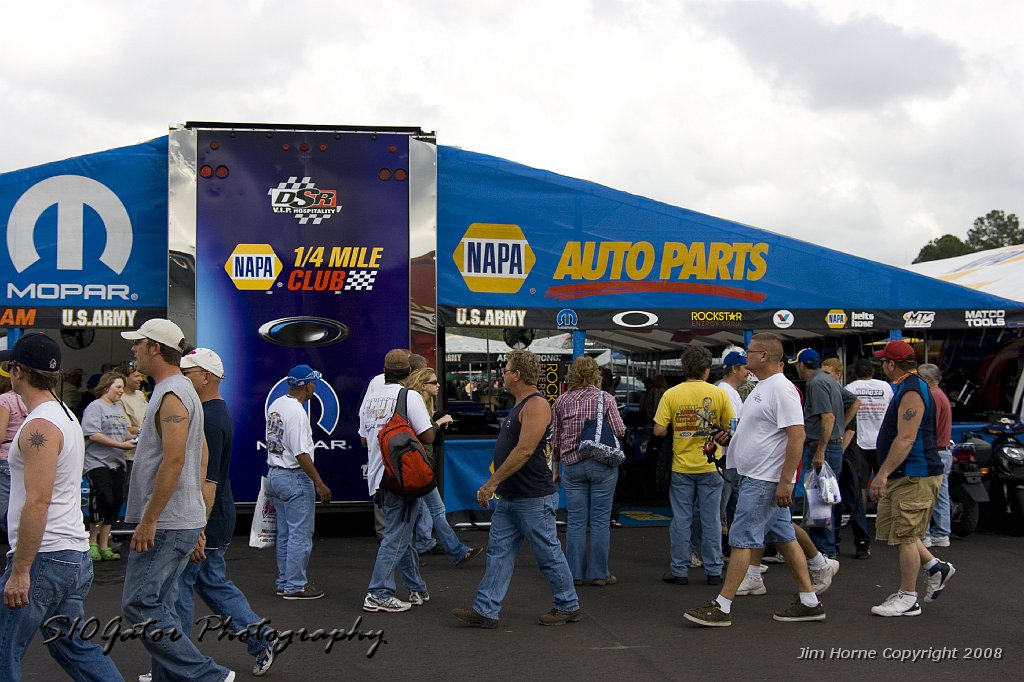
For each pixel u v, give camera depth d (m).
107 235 10.20
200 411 4.69
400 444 6.65
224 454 5.33
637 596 7.53
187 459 4.61
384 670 5.57
